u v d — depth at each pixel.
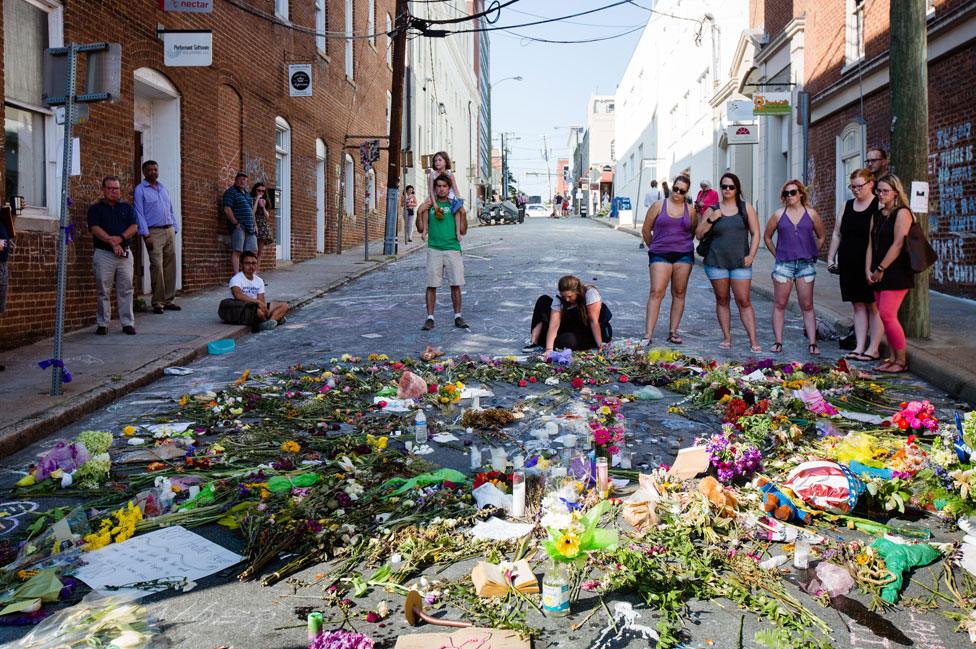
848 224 8.42
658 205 9.41
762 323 11.06
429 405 6.61
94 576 3.56
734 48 26.00
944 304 11.58
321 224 22.33
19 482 4.77
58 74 6.74
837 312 11.09
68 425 6.18
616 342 9.11
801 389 6.38
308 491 4.48
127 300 9.73
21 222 8.81
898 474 4.43
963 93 11.91
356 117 25.61
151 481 4.78
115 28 10.66
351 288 15.33
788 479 4.39
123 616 3.13
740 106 19.23
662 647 2.99
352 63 25.08
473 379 7.63
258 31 16.39
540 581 3.49
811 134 18.73
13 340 8.70
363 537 3.90
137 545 3.89
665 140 38.78
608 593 3.43
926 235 8.38
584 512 4.14
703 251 9.17
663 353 8.41
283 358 8.92
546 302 9.24
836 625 3.18
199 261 13.77
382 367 8.16
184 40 11.70
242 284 10.80
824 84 17.66
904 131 8.36
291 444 5.32
